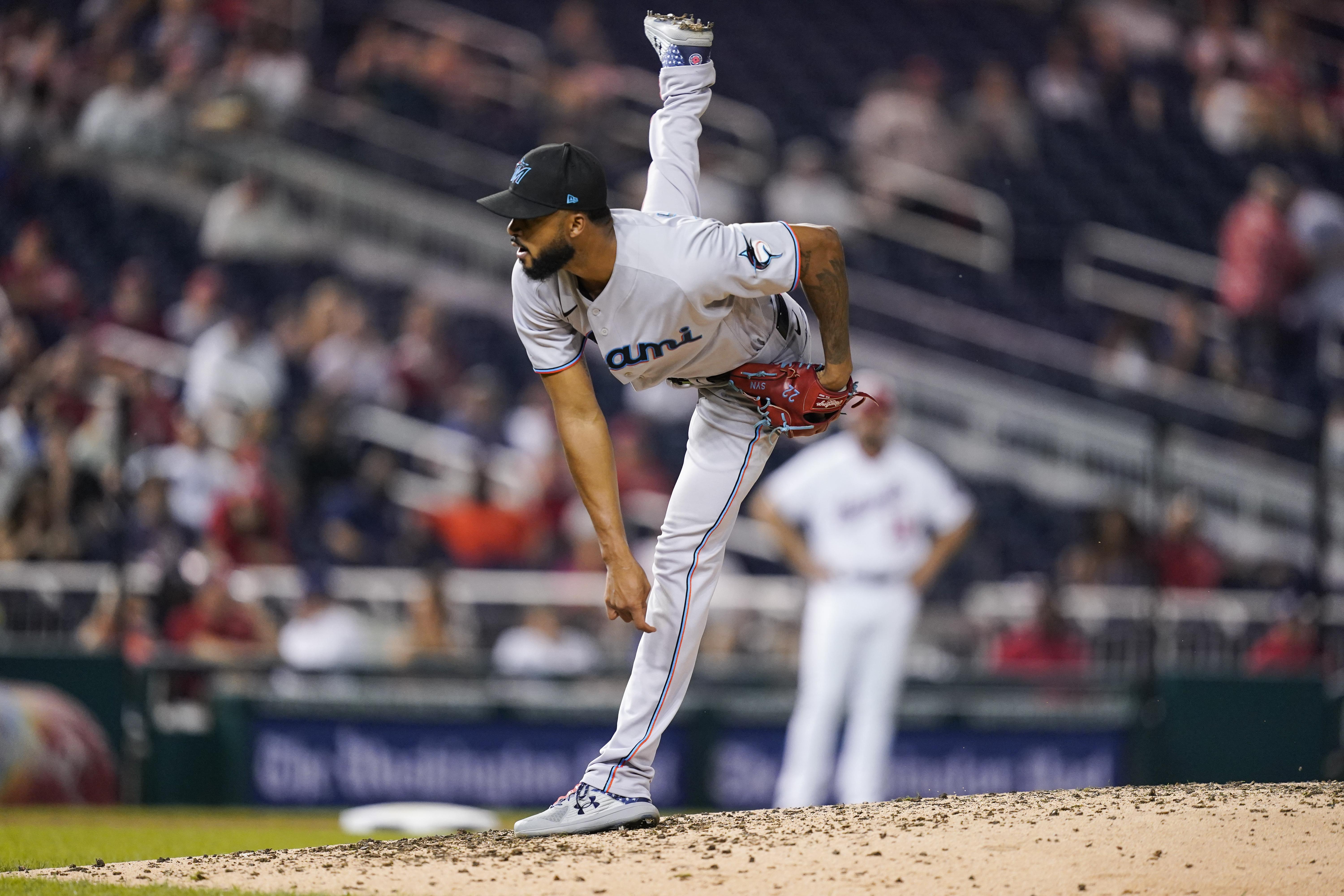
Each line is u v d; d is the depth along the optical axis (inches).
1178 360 1935.3
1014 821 530.9
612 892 462.0
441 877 488.1
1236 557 1689.2
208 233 1863.9
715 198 2039.9
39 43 1961.1
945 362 1915.6
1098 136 2313.0
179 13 2053.4
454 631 1261.1
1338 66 2503.7
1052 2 2564.0
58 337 1688.0
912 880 466.0
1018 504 1792.6
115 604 1152.8
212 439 1451.8
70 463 1264.8
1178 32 2477.9
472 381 1722.4
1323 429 1419.8
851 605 1015.0
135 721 1125.1
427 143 2069.4
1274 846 490.0
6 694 1066.7
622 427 1642.5
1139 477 1802.4
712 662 1291.8
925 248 2087.8
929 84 2289.6
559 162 486.0
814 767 1019.3
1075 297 2080.5
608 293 502.9
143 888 482.6
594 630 1270.9
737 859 495.8
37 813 1021.8
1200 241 2222.0
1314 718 1261.1
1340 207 2171.5
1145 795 581.6
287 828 949.2
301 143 2018.9
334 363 1644.9
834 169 2106.3
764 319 538.6
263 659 1162.0
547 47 2278.5
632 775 560.4
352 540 1453.0
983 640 1336.1
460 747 1192.8
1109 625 1359.5
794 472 1034.7
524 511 1457.9
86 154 1924.2
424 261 1919.3
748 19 2492.6
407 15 2251.5
